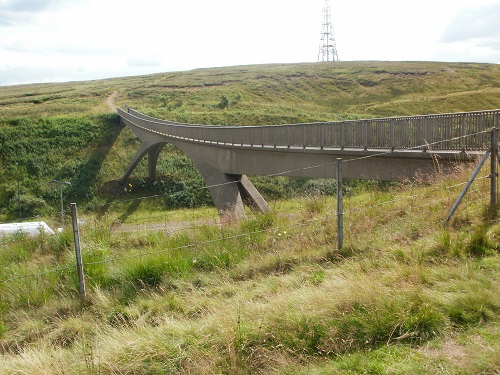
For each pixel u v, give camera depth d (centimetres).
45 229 1498
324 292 615
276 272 843
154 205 4959
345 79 10975
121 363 514
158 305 736
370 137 1859
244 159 2839
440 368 434
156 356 520
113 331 635
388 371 441
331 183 3400
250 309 605
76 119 6794
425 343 489
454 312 530
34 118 6706
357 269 722
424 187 1288
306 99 9869
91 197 5241
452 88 9500
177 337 560
